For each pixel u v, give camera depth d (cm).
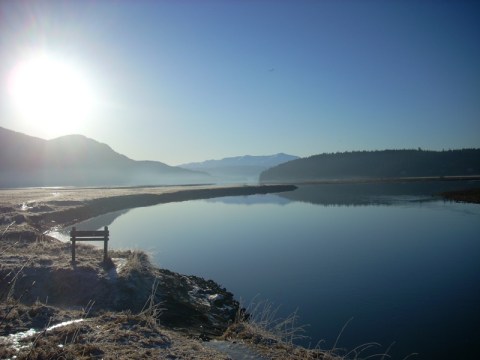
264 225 4172
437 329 1395
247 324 1268
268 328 1368
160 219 4759
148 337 1012
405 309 1595
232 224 4281
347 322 1463
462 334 1354
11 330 967
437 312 1560
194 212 5628
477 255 2552
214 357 933
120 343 942
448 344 1276
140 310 1359
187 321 1343
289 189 12256
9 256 1686
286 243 3092
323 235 3456
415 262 2389
